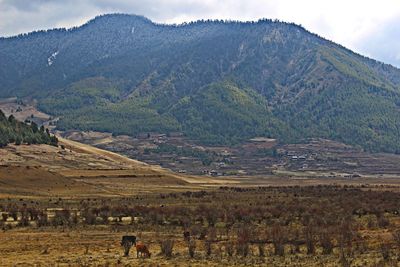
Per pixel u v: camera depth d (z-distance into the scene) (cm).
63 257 5225
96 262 4894
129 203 12750
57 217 8750
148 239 6619
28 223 8319
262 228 7350
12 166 17838
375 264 4406
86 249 5681
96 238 6725
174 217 8938
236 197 14712
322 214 8850
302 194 15788
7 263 4838
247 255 5266
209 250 5388
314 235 6059
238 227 7694
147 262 4859
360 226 7356
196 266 4650
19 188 16150
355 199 12469
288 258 5028
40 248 5884
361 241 5922
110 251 5681
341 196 14025
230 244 5759
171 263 4806
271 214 9144
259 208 9925
